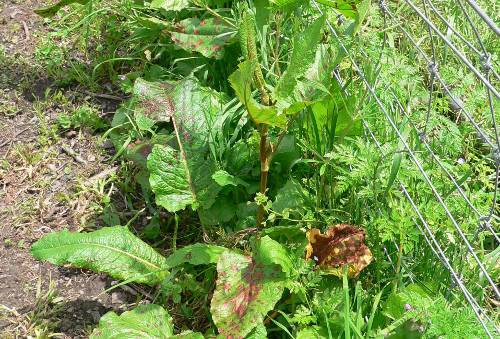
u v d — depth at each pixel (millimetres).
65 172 1231
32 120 1329
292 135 1098
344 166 1031
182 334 887
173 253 990
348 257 904
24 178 1220
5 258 1090
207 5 1336
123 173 1214
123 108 1280
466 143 1150
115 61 1439
